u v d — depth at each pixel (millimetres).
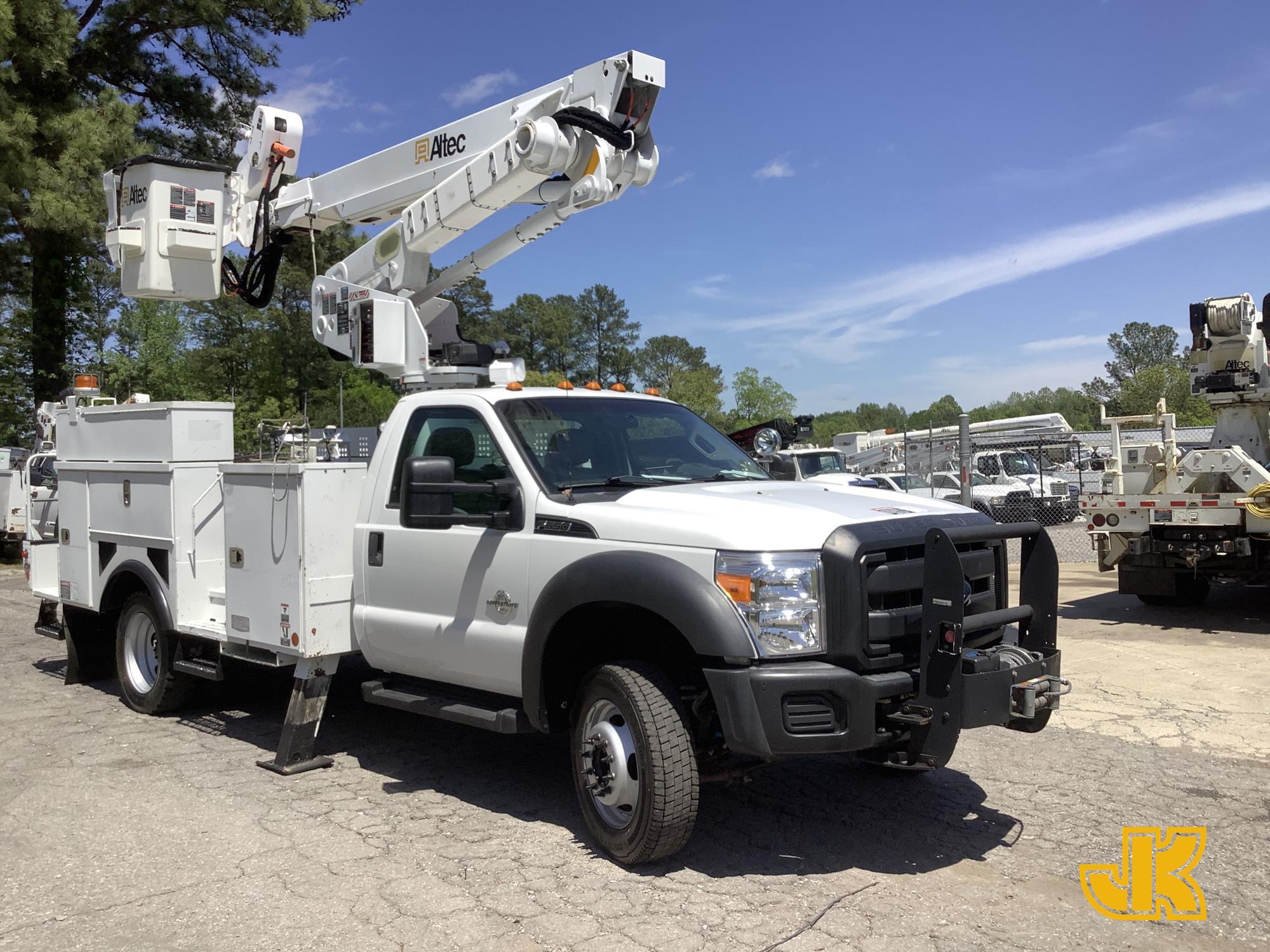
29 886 4141
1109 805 5113
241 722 6848
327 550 5637
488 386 6473
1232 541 10242
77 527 7727
